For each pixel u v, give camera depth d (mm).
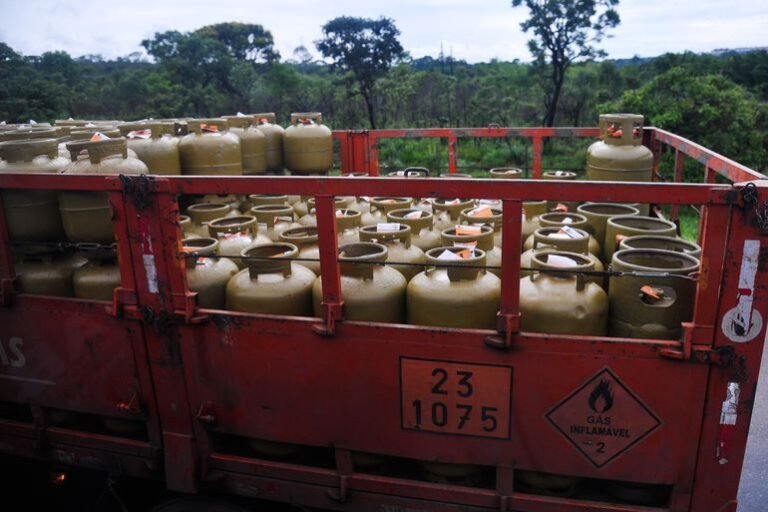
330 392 2041
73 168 2506
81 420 2594
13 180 2250
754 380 1671
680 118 11039
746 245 1574
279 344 2055
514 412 1871
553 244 2406
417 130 4629
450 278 2123
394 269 2338
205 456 2256
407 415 1979
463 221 3010
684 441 1765
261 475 2195
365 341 1955
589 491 2033
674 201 1604
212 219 3291
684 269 1975
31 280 2490
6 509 2992
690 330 1666
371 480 2061
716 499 1788
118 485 2549
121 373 2297
